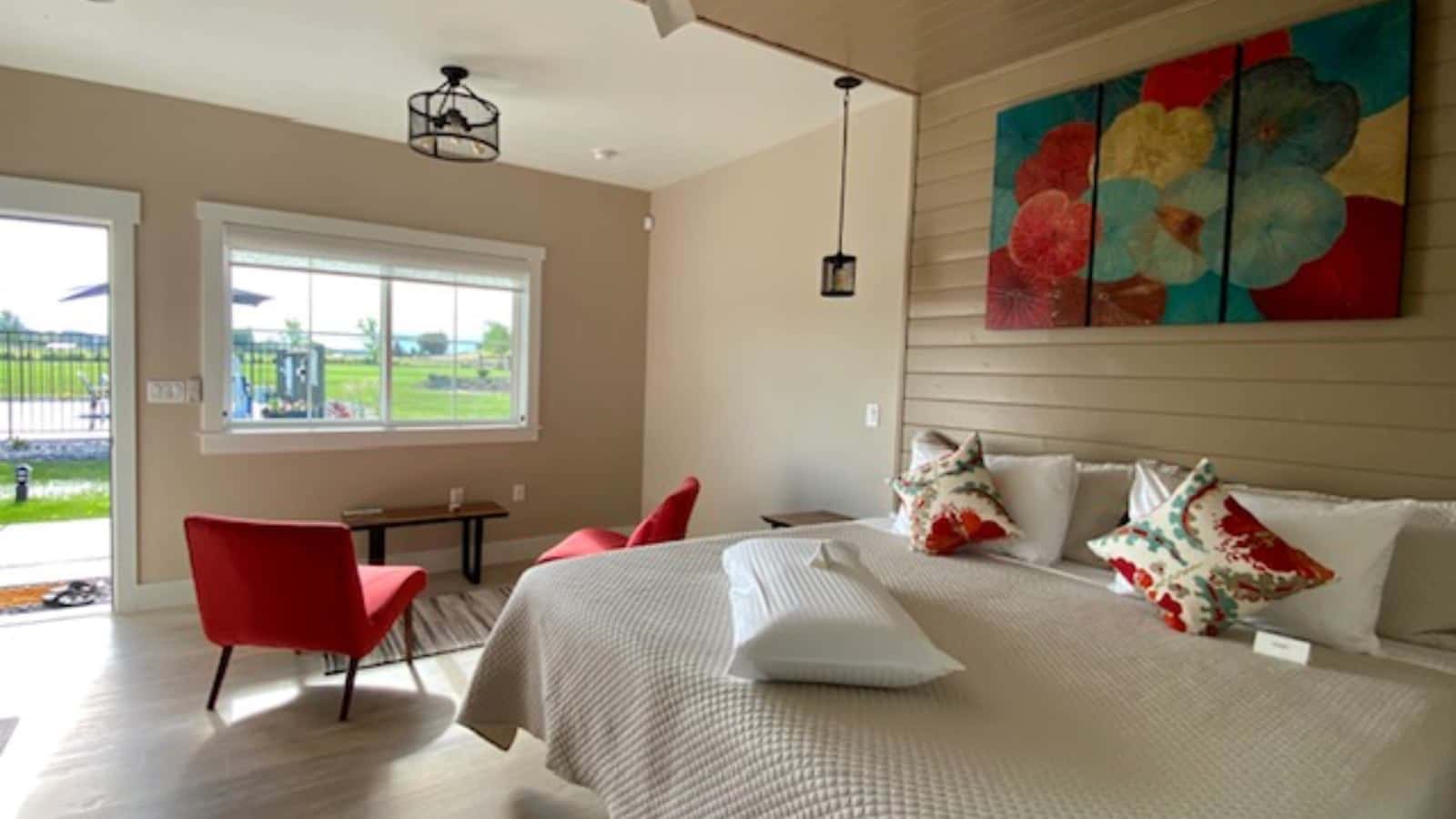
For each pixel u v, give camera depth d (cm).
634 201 512
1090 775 110
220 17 272
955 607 191
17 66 321
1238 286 227
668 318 502
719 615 172
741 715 128
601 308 503
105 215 342
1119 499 243
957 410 313
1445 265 191
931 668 136
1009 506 247
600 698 161
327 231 397
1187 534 187
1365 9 201
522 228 465
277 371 397
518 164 457
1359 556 175
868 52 281
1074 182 268
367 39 287
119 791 210
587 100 345
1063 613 188
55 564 428
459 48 294
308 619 249
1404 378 198
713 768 127
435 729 250
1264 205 221
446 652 318
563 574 206
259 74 325
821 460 381
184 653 306
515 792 215
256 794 210
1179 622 177
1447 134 190
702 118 368
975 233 305
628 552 232
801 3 244
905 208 334
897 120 338
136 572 359
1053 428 279
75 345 499
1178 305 240
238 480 384
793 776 113
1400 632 176
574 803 210
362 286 419
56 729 243
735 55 295
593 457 507
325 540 240
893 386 342
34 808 200
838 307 371
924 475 262
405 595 284
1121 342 258
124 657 301
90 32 286
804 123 374
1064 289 272
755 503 425
